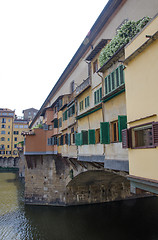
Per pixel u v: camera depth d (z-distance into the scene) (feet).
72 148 59.47
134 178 24.23
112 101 34.55
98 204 84.58
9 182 150.82
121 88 30.42
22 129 268.00
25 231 62.85
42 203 85.15
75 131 57.41
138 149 23.82
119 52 29.94
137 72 24.39
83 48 60.95
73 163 66.39
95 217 72.74
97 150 40.83
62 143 72.54
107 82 35.65
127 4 39.42
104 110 37.47
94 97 45.14
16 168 238.27
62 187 82.33
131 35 28.71
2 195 106.52
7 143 259.80
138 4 35.96
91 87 47.96
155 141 20.71
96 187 85.92
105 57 34.60
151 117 21.76
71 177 73.82
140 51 23.61
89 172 61.00
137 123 24.23
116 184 87.30
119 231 62.34
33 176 89.04
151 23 22.07
